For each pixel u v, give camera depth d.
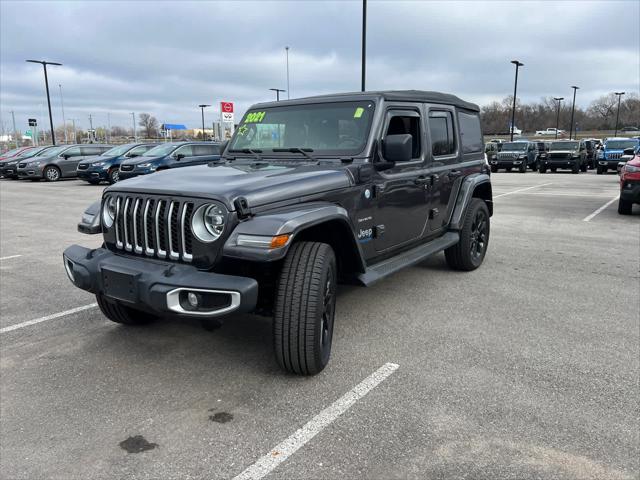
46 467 2.55
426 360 3.72
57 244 8.12
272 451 2.65
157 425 2.91
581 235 8.70
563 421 2.91
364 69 18.09
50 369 3.62
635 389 3.28
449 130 5.54
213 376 3.50
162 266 3.23
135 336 4.21
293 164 4.09
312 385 3.35
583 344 4.00
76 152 23.91
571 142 28.05
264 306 3.59
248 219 3.09
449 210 5.61
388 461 2.56
